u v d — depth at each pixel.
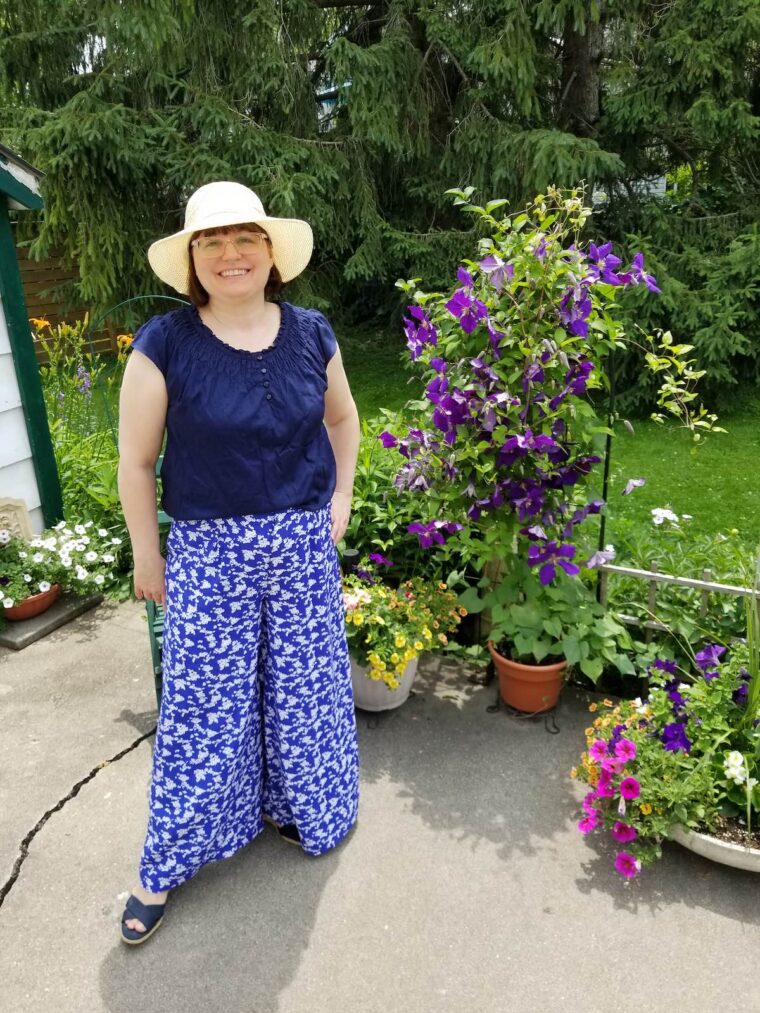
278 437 1.49
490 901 1.79
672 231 6.11
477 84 6.32
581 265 2.06
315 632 1.69
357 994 1.58
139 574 1.60
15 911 1.78
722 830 1.83
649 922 1.73
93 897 1.81
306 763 1.80
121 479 1.50
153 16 5.28
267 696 1.79
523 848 1.94
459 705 2.51
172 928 1.73
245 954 1.67
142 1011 1.55
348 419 1.78
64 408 4.41
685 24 5.70
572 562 2.37
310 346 1.57
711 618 2.45
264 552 1.54
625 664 2.30
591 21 5.94
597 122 6.72
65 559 3.03
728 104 5.80
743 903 1.77
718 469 4.78
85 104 5.98
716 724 1.92
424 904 1.78
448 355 2.28
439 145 6.93
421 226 7.22
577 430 2.19
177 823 1.68
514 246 2.12
